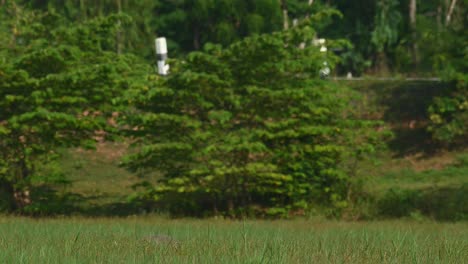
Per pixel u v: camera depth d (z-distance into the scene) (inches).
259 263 1492.4
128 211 5467.5
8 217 4628.4
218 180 5004.9
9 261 1523.1
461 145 6515.8
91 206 5605.3
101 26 5319.9
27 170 5265.8
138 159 4933.6
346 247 1884.8
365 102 6678.2
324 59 5027.1
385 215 5054.1
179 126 4950.8
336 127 4982.8
